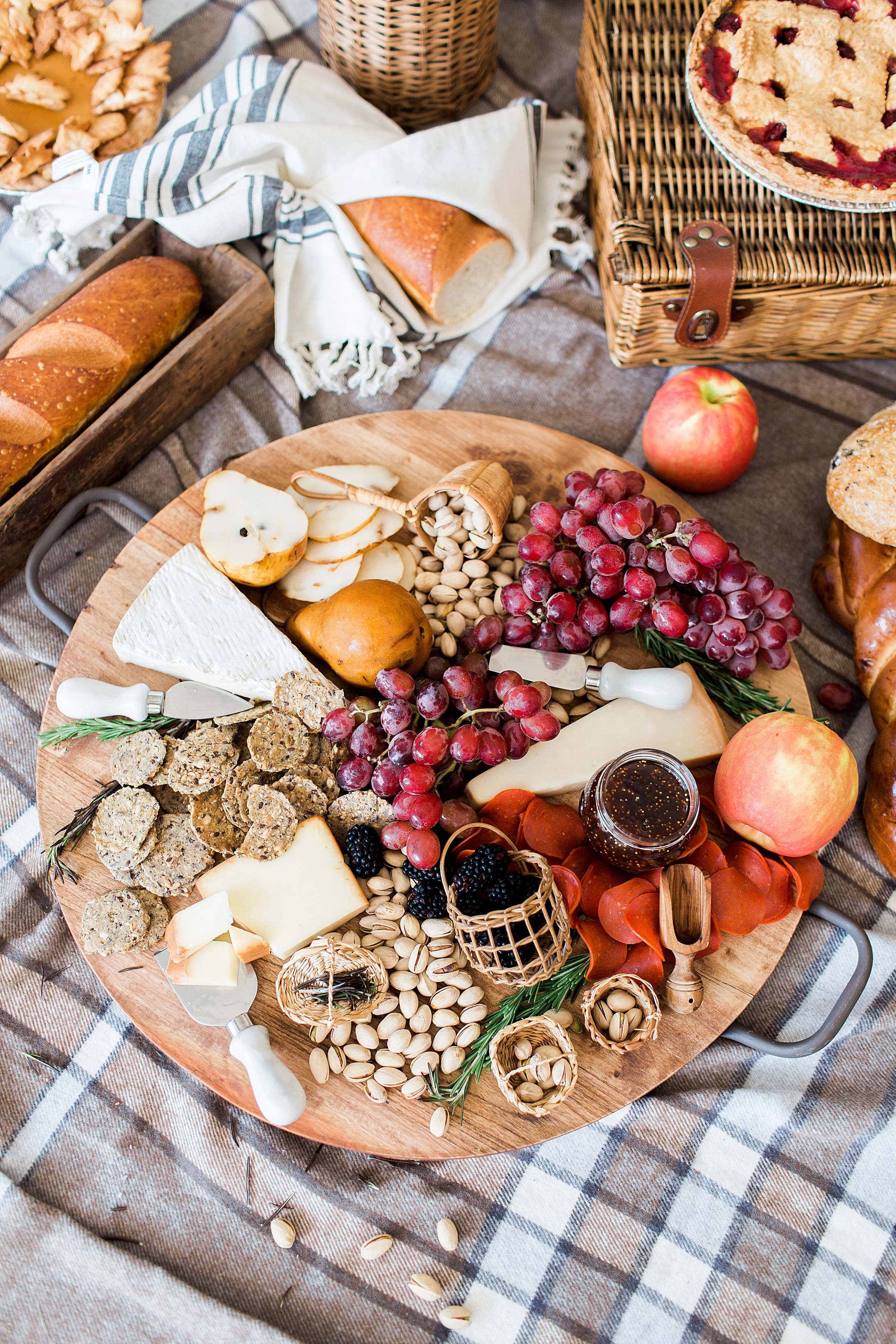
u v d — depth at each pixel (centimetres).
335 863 123
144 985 119
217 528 136
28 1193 121
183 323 161
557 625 132
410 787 117
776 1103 128
